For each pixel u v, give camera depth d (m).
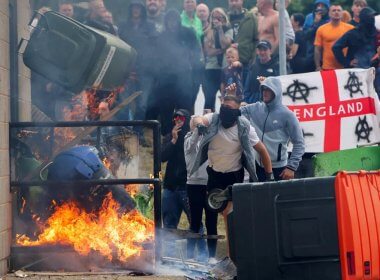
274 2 37.62
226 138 24.23
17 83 24.45
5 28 23.08
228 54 35.75
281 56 31.44
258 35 36.38
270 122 26.06
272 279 20.30
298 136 26.03
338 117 29.58
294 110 29.75
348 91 29.64
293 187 20.14
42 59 24.78
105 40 24.81
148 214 26.91
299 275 20.12
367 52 36.97
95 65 24.81
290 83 29.81
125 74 25.86
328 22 38.75
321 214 19.94
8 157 23.11
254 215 20.39
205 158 24.61
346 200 19.69
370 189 19.91
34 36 24.72
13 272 23.02
